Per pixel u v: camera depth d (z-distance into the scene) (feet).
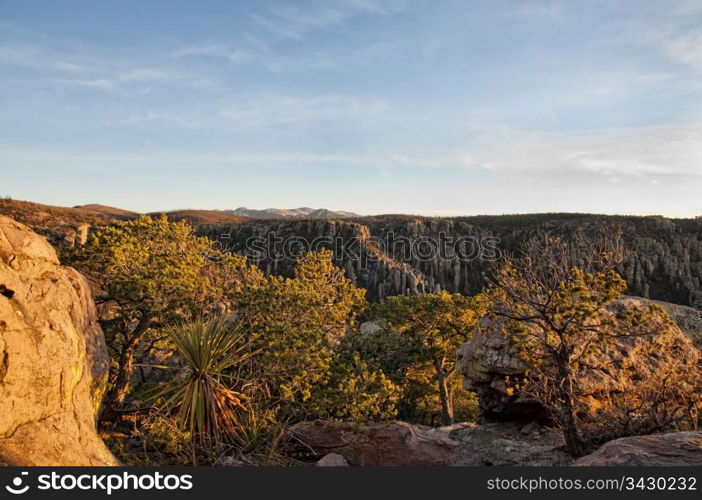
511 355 34.50
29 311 18.48
